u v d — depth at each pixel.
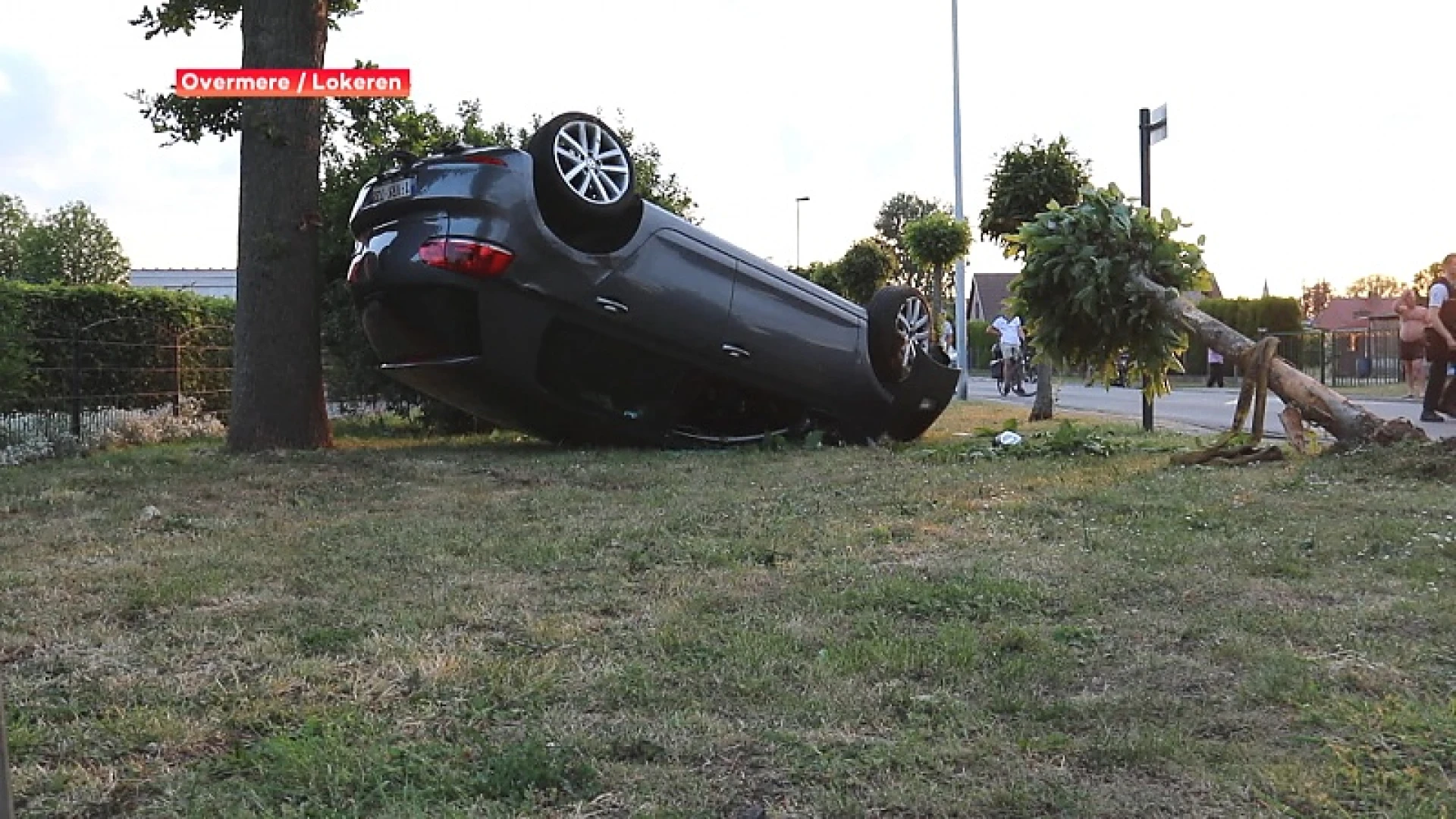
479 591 4.53
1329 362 27.39
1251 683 3.22
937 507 6.48
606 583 4.65
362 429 15.37
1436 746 2.77
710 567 4.95
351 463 9.24
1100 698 3.13
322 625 4.02
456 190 9.12
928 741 2.85
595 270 9.57
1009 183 17.42
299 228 10.98
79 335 13.14
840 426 11.55
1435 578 4.52
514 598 4.41
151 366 14.56
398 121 14.94
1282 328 36.22
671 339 10.09
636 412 10.48
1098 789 2.56
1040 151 17.39
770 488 7.52
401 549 5.42
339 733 2.92
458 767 2.72
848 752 2.79
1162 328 10.04
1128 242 9.98
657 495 7.21
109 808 2.55
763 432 11.32
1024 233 10.19
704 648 3.66
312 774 2.67
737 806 2.52
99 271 53.06
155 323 14.75
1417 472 7.33
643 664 3.51
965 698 3.16
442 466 8.91
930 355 12.09
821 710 3.07
